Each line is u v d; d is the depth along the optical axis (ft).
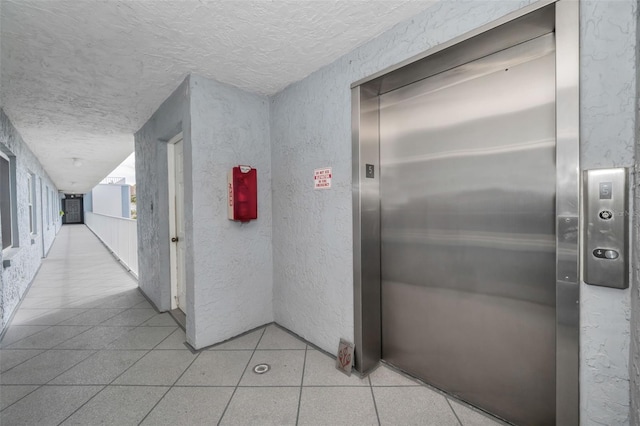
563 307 3.58
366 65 5.64
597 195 3.26
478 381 5.03
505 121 4.53
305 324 7.43
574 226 3.44
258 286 8.19
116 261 19.94
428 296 5.65
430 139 5.46
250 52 5.98
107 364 6.50
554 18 3.67
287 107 7.69
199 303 7.06
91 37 5.36
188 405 5.14
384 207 6.28
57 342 7.64
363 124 5.90
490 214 4.77
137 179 12.31
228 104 7.51
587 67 3.29
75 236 38.22
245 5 4.55
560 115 3.47
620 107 3.12
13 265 10.05
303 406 5.07
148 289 11.35
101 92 7.92
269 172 8.38
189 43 5.63
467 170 5.00
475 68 4.80
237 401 5.23
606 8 3.15
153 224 10.36
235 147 7.65
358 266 5.96
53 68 6.53
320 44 5.70
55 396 5.42
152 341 7.62
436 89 5.32
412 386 5.61
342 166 6.23
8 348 7.34
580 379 3.51
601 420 3.38
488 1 3.99
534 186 4.29
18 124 10.71
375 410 4.96
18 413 4.98
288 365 6.35
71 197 72.18
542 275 4.27
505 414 4.73
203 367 6.31
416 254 5.79
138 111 9.52
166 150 9.88
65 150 15.33
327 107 6.53
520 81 4.35
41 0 4.34
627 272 3.13
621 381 3.23
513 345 4.61
